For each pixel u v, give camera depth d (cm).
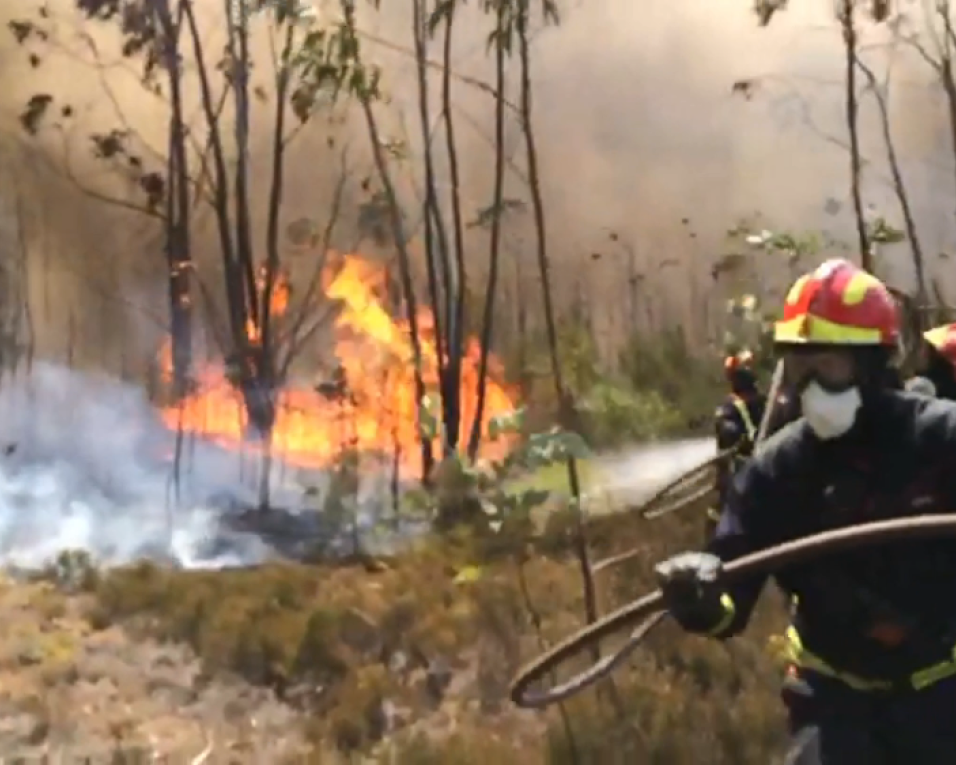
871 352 291
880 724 303
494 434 569
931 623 295
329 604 762
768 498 304
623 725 573
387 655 699
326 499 1023
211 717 654
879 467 293
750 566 282
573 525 845
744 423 715
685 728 568
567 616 726
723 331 1228
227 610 773
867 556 292
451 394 1168
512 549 814
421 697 655
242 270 1276
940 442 289
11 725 629
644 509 613
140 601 801
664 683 629
